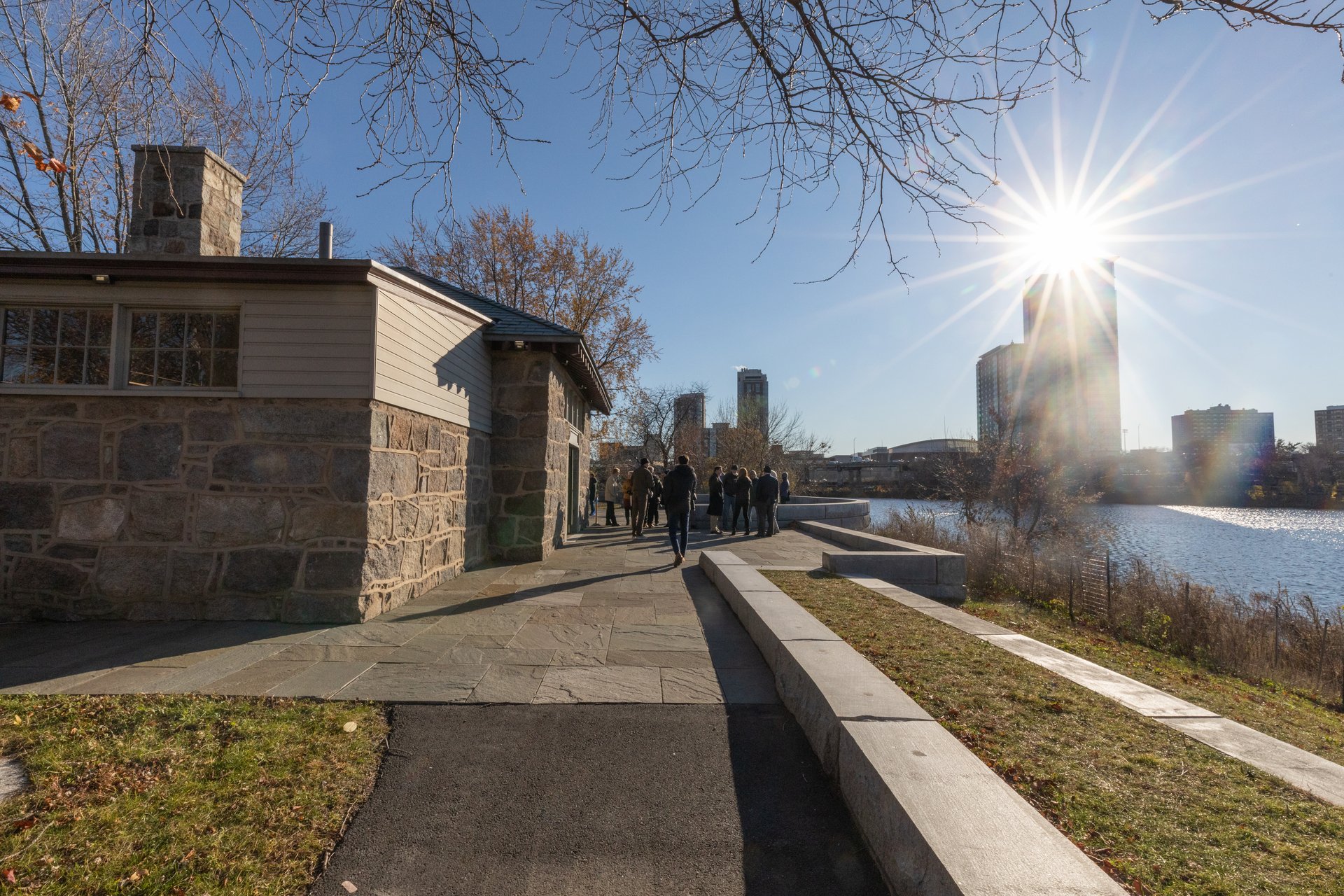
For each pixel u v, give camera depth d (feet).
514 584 27.30
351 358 20.80
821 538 48.52
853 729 10.12
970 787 8.32
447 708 13.47
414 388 23.93
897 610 21.65
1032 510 76.84
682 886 8.41
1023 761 10.37
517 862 8.84
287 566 20.39
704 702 13.93
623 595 25.02
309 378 20.70
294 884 8.29
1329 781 10.01
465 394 29.76
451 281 83.71
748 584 22.33
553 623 20.51
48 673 15.38
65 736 11.56
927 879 7.02
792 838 9.39
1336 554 83.25
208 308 20.95
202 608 20.38
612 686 14.82
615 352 94.73
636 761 11.51
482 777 10.93
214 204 24.47
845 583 26.76
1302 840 8.23
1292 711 20.07
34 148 13.76
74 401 20.65
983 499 79.66
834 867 8.76
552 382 35.50
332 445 20.62
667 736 12.44
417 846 9.14
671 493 33.19
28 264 19.66
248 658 16.63
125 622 20.20
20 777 10.27
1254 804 9.20
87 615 20.27
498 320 34.22
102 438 20.56
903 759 9.10
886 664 15.30
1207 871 7.53
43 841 8.70
